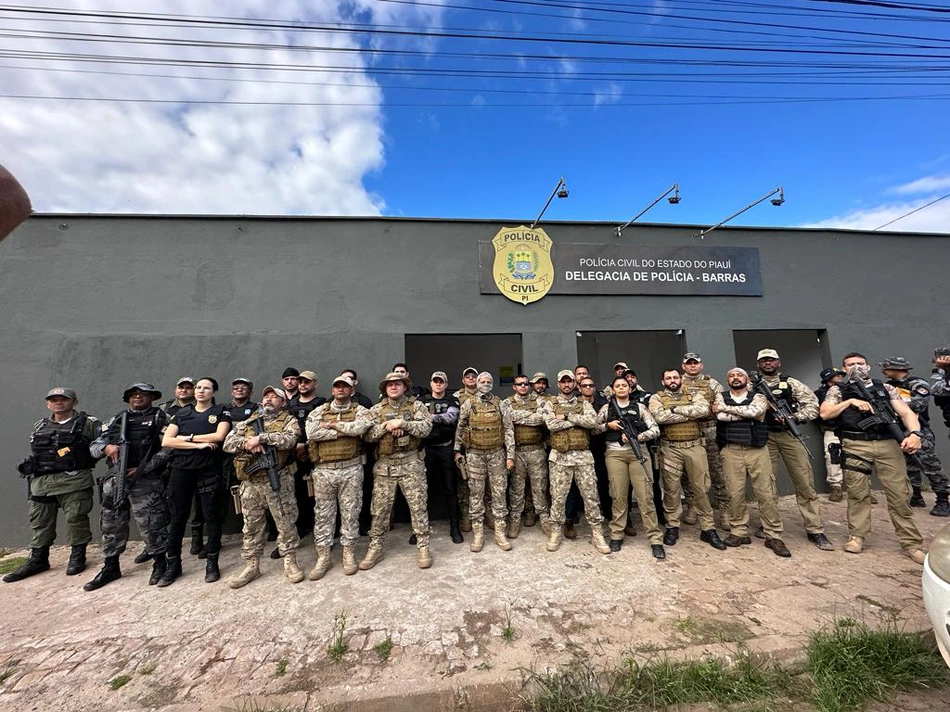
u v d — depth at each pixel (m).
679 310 6.52
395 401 4.29
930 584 2.08
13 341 5.34
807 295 6.88
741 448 4.46
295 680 2.58
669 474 4.56
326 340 5.75
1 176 1.00
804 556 4.18
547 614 3.22
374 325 5.86
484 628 3.06
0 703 2.46
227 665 2.74
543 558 4.25
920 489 5.60
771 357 4.67
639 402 4.69
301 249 5.86
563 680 2.45
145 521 4.00
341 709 2.38
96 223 5.61
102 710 2.39
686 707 2.34
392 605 3.41
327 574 4.01
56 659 2.86
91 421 4.49
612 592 3.53
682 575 3.82
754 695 2.39
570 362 6.18
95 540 5.14
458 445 4.64
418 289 5.99
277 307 5.74
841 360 6.81
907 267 7.18
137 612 3.45
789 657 2.68
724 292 6.63
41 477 4.23
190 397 4.42
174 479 3.99
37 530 4.28
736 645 2.77
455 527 4.82
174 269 5.65
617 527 4.47
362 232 5.98
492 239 6.20
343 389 4.11
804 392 4.54
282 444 3.87
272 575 4.05
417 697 2.43
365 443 4.67
